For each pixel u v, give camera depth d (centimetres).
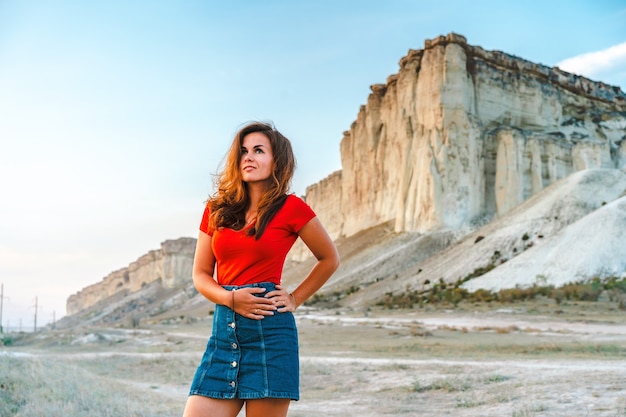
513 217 11794
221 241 364
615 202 9994
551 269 8738
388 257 12706
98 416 1062
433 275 10662
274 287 362
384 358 2670
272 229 362
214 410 343
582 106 15562
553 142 13700
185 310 15975
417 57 14475
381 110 15925
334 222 18212
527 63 15062
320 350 3469
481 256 10588
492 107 14125
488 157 13562
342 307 9725
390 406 1491
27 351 4766
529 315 5831
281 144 378
